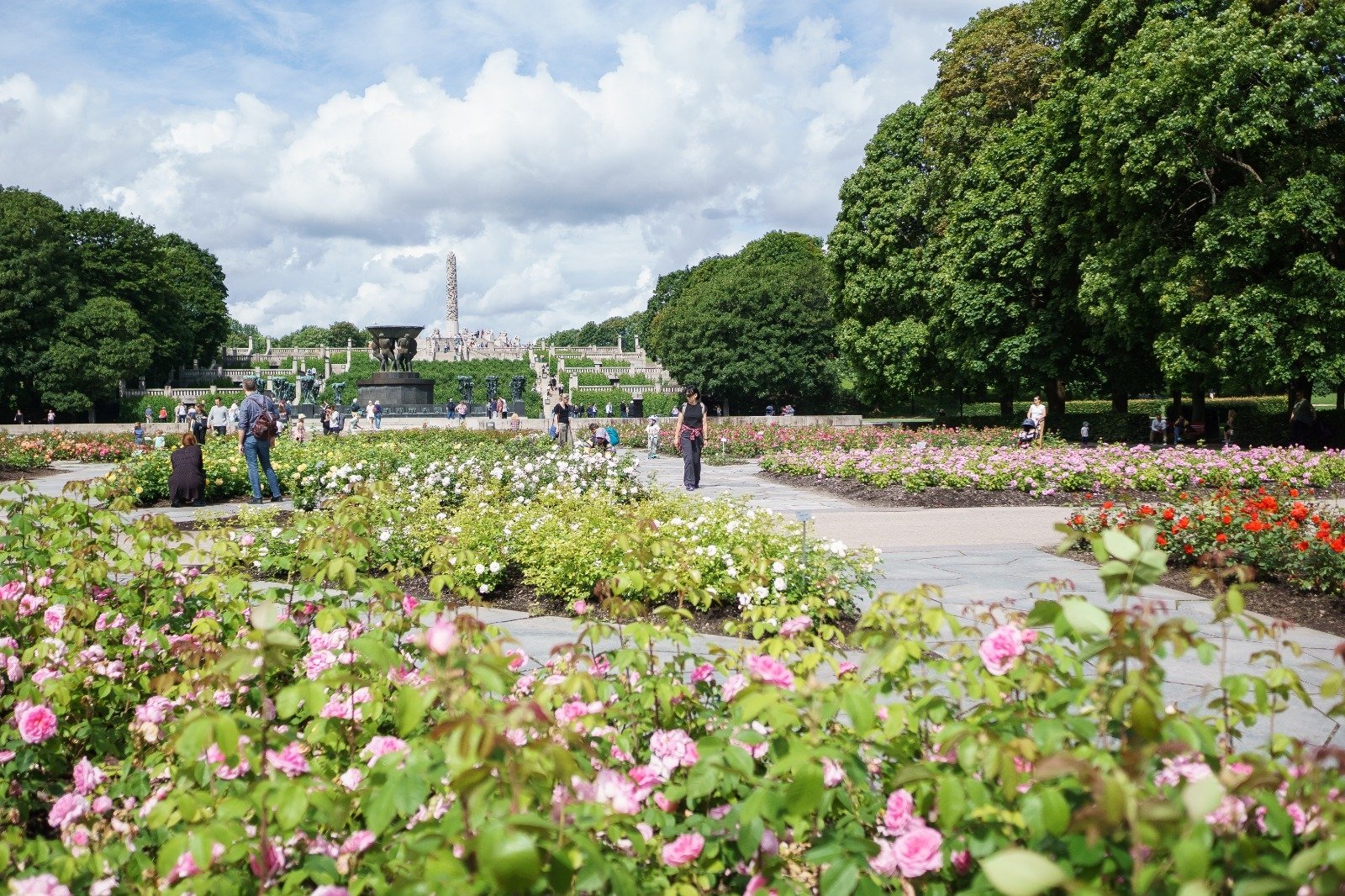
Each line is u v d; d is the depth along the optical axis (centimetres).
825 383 6366
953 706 289
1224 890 193
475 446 1952
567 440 2583
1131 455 1820
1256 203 2227
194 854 206
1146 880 164
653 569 664
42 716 313
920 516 1348
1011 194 3152
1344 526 853
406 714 214
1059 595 337
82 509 544
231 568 543
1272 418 2923
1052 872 153
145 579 495
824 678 438
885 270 3931
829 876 203
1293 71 2170
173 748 254
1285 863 186
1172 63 2286
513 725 187
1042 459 1714
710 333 6231
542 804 207
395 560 803
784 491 1759
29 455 2416
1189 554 910
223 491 1577
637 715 304
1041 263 3052
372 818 214
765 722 258
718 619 702
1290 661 593
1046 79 3297
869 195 4016
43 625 424
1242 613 264
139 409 5759
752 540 756
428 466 1438
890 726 242
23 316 5050
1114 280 2561
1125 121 2403
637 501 1267
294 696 243
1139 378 3212
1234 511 915
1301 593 798
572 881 188
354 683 309
